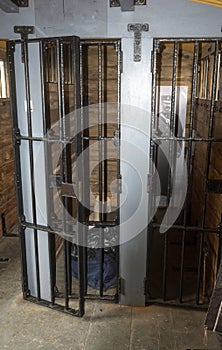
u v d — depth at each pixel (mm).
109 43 1978
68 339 2090
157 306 2414
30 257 2428
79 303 2252
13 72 2076
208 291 2520
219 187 2053
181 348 2020
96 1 1938
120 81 2023
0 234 3686
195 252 3221
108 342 2066
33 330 2168
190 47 3309
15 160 2205
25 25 2014
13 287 2670
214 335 2107
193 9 1874
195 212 3432
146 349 2012
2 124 3604
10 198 3963
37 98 2107
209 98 2977
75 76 1888
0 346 2031
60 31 2002
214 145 2596
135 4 1906
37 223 2338
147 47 1958
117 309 2383
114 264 2699
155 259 3100
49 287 2449
